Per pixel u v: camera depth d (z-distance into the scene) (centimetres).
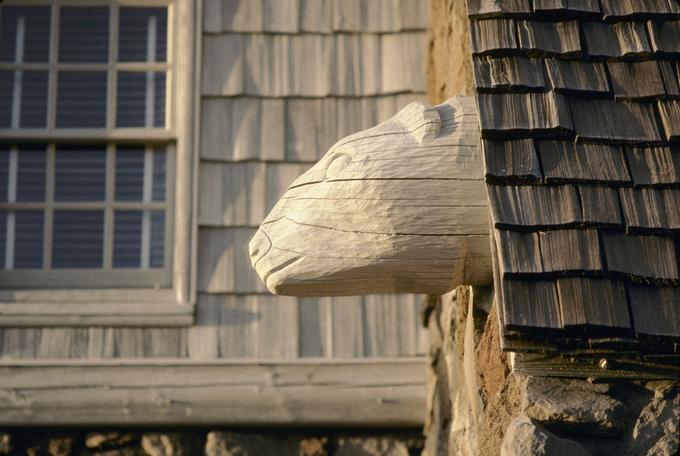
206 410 976
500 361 548
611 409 496
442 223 541
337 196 552
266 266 562
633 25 569
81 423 976
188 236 1020
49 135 1062
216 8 1080
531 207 514
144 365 984
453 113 567
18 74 1093
